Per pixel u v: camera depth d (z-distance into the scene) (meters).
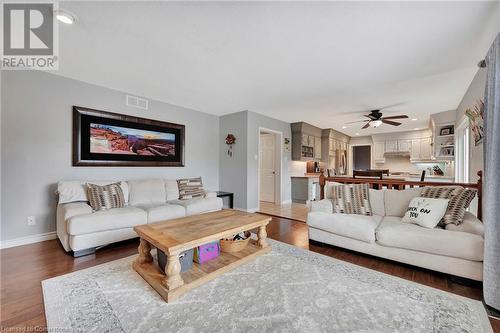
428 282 2.03
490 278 1.64
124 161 3.70
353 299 1.74
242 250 2.51
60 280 1.97
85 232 2.45
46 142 2.98
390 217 2.79
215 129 5.32
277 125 5.81
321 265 2.31
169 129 4.35
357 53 2.40
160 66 2.76
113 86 3.48
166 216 3.15
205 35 2.10
